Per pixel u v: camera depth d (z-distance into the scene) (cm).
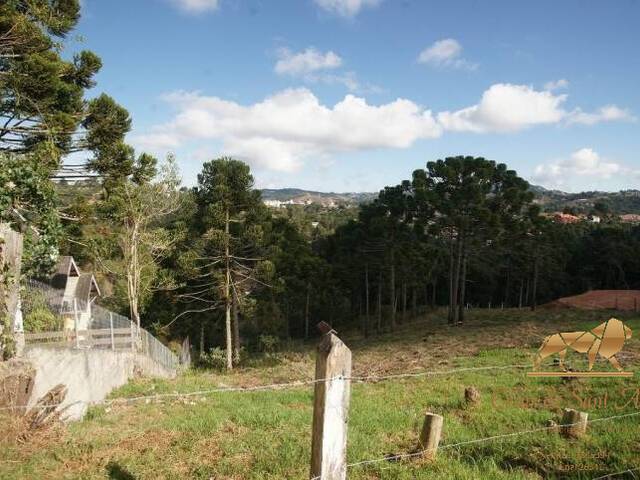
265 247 2867
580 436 646
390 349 2400
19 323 775
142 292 2425
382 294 5278
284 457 585
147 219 2239
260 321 3972
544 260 4628
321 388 329
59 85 1397
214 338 3806
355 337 4119
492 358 1577
